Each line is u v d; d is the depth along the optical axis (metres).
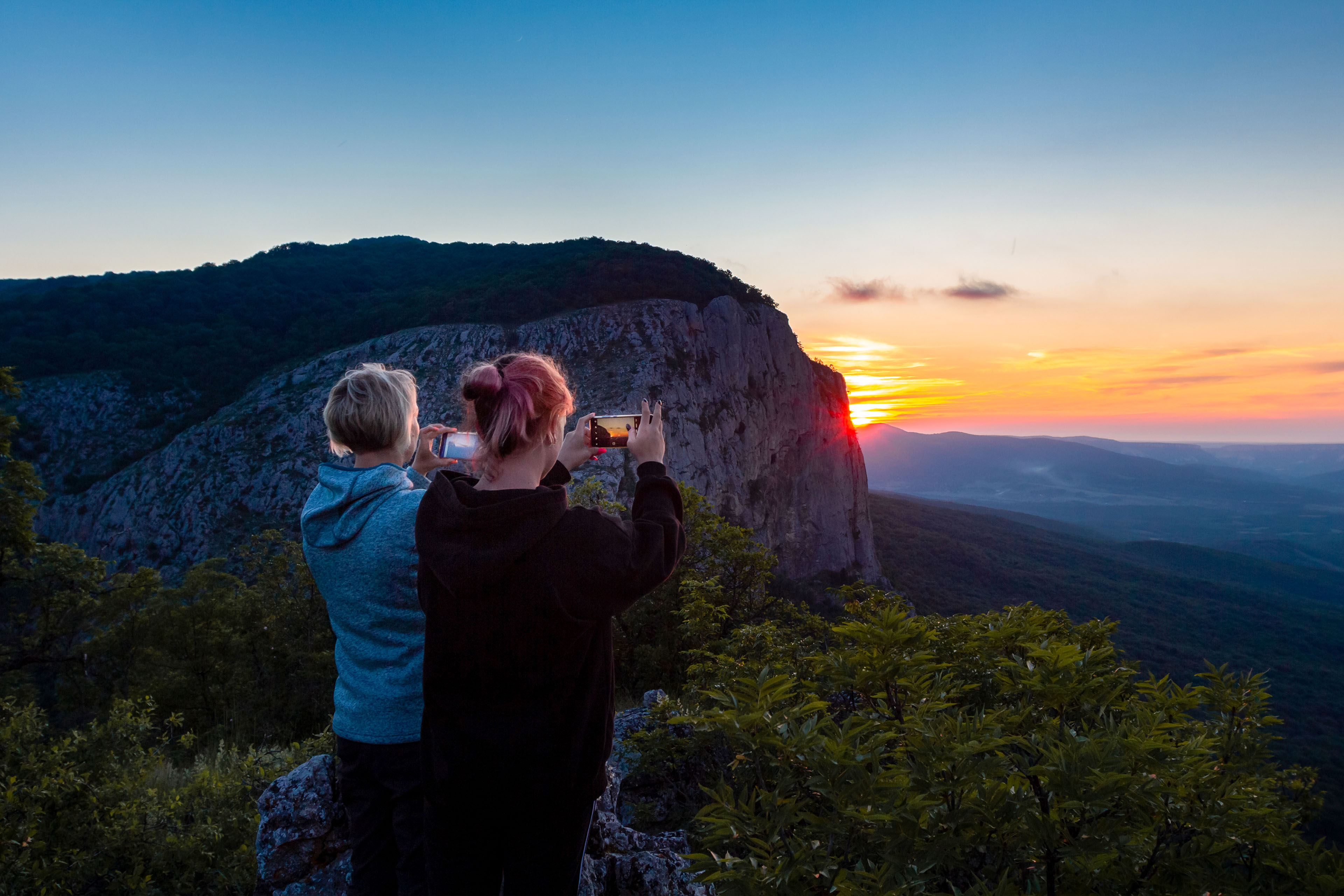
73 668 25.88
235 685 21.80
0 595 22.83
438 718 1.36
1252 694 2.97
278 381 86.62
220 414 83.50
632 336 85.69
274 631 22.55
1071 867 1.88
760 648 8.58
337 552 1.77
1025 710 2.41
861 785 1.87
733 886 1.74
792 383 97.69
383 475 1.78
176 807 5.50
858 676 2.62
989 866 1.95
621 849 2.69
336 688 1.93
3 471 18.34
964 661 3.46
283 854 2.56
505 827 1.36
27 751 5.60
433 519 1.38
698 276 101.44
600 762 1.42
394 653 1.79
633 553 1.35
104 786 5.56
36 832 4.91
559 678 1.32
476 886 1.41
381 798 1.88
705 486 78.31
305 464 72.69
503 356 1.47
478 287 102.81
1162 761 1.89
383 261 145.25
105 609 26.06
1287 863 2.26
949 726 2.12
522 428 1.34
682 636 12.41
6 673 23.69
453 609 1.30
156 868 4.93
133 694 23.45
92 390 87.75
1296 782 5.31
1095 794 1.73
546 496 1.31
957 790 1.89
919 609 110.12
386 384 1.83
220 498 70.62
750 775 2.37
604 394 77.19
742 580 14.57
